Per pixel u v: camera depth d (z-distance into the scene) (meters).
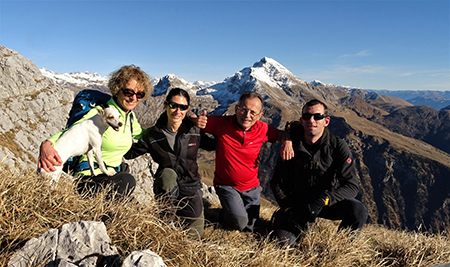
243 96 4.66
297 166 4.88
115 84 4.27
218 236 4.54
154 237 3.02
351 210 4.60
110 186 3.91
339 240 4.16
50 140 3.83
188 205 4.43
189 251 3.03
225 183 5.04
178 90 4.27
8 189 2.94
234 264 3.17
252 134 4.84
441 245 4.23
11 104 34.41
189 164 4.51
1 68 35.56
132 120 4.64
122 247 2.79
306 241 4.36
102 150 4.37
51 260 2.21
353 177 4.78
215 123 4.96
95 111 4.33
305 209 4.50
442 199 188.25
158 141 4.46
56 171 3.72
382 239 5.15
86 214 3.12
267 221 6.06
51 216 2.97
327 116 4.67
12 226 2.68
